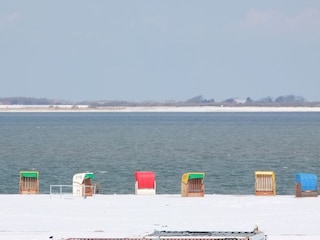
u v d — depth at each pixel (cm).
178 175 13788
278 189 11300
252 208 8094
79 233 6588
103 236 6400
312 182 9050
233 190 11262
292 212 7794
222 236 5397
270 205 8331
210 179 12925
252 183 12256
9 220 7325
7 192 11369
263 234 5569
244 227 6881
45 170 15038
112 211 7906
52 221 7269
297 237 6406
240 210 7950
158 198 9012
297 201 8662
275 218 7406
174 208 8119
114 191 11206
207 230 6712
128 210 7981
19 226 6994
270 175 9356
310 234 6556
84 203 8544
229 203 8506
